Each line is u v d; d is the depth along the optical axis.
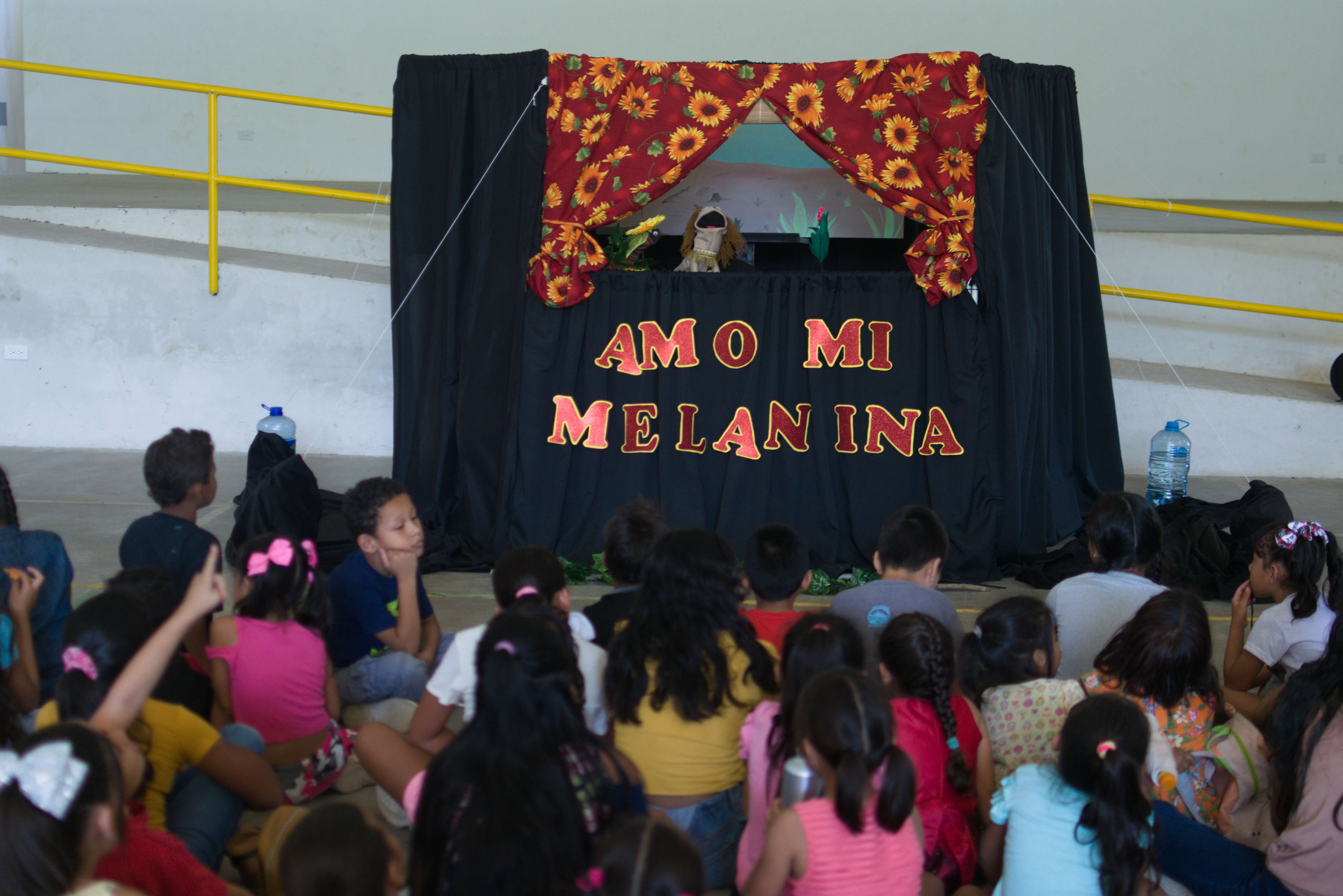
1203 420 6.35
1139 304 6.86
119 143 9.48
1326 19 9.21
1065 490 4.87
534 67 4.42
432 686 2.37
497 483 4.61
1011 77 4.44
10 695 2.24
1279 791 2.20
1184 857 2.20
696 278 4.57
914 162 4.39
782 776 1.88
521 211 4.48
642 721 2.20
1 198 7.26
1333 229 5.28
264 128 9.46
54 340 6.25
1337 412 6.25
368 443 6.41
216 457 6.21
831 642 2.06
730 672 2.21
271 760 2.49
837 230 6.42
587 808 1.70
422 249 4.69
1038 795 1.96
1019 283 4.45
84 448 6.34
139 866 1.68
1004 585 4.46
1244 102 9.35
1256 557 2.96
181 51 9.38
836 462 4.62
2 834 1.34
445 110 4.60
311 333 6.30
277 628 2.49
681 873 1.33
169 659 1.79
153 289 6.23
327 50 9.40
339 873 1.42
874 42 9.32
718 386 4.60
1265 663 2.88
